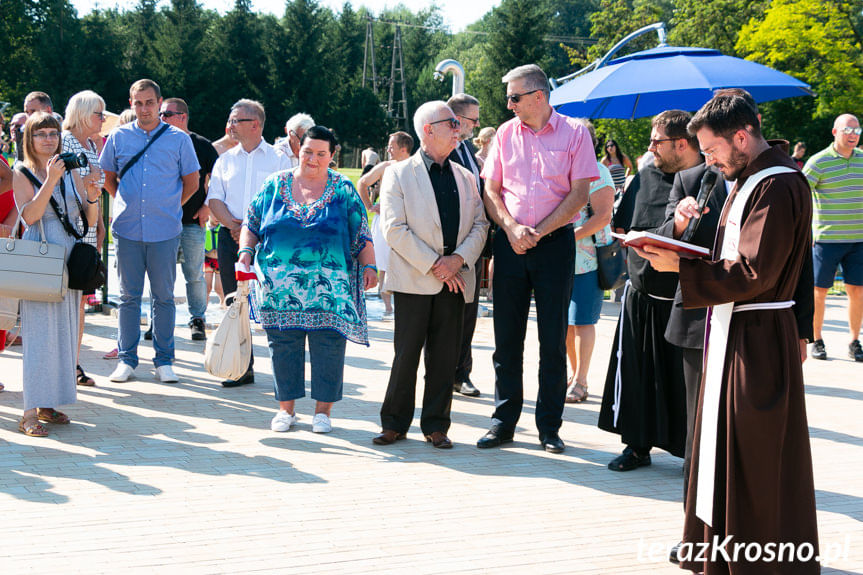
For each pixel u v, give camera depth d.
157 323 6.68
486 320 10.12
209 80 64.06
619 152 10.73
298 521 4.01
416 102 86.50
